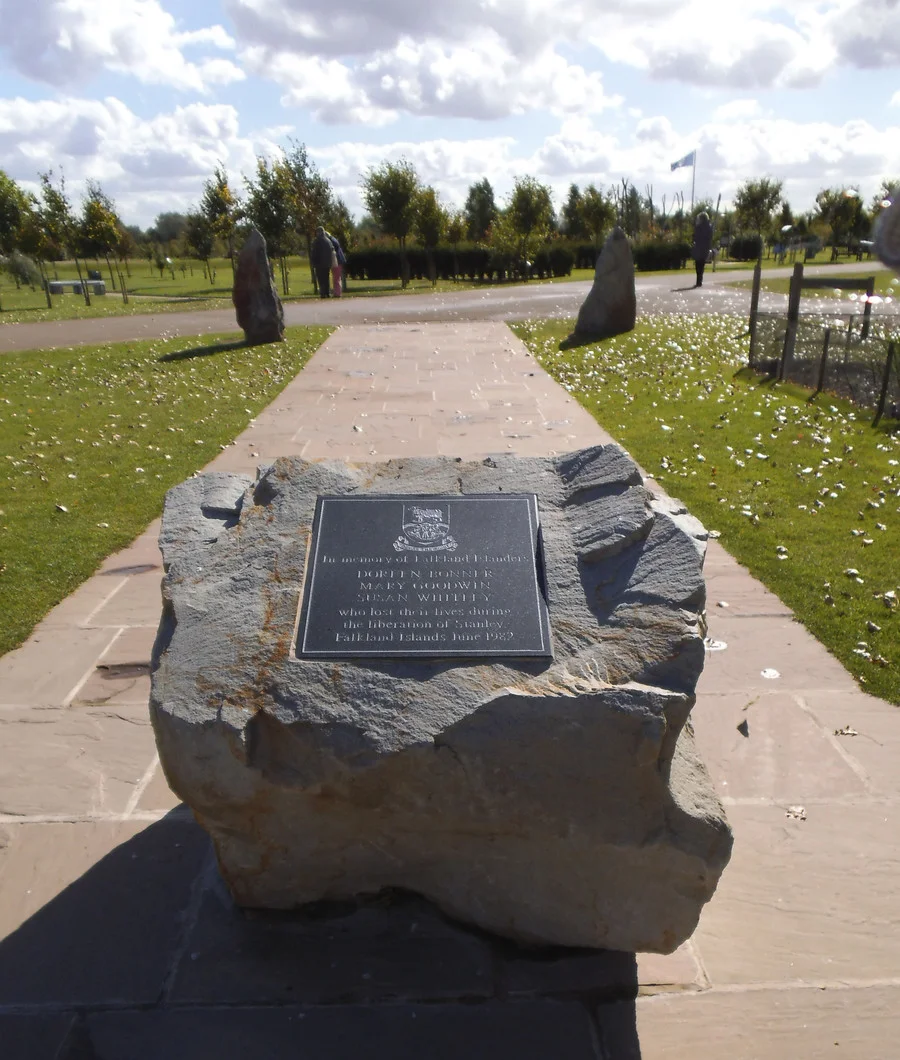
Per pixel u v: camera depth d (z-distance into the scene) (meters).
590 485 3.06
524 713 2.38
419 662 2.54
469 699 2.43
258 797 2.49
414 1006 2.56
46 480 7.68
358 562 2.85
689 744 2.75
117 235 36.41
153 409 10.73
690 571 2.70
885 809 3.39
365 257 40.91
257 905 2.87
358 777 2.40
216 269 56.78
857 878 3.06
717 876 2.46
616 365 13.50
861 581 5.32
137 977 2.66
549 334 17.55
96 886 3.03
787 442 8.54
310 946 2.76
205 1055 2.43
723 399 10.68
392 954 2.73
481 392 11.66
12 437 9.34
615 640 2.57
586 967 2.70
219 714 2.42
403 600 2.71
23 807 3.42
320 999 2.59
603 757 2.38
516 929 2.74
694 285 27.98
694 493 7.03
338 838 2.64
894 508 6.59
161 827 3.32
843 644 4.59
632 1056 2.43
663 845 2.42
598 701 2.36
